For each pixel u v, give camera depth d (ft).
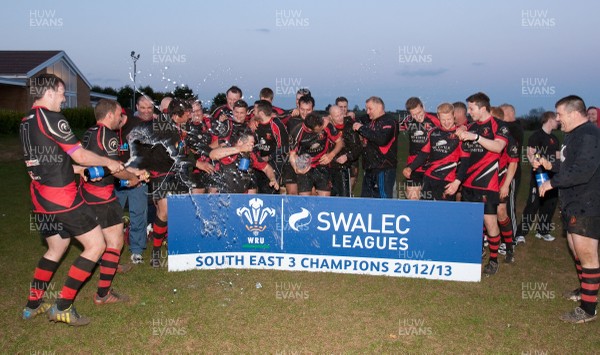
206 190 23.36
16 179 45.11
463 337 14.62
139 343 14.05
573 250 18.10
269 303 16.98
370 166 25.12
